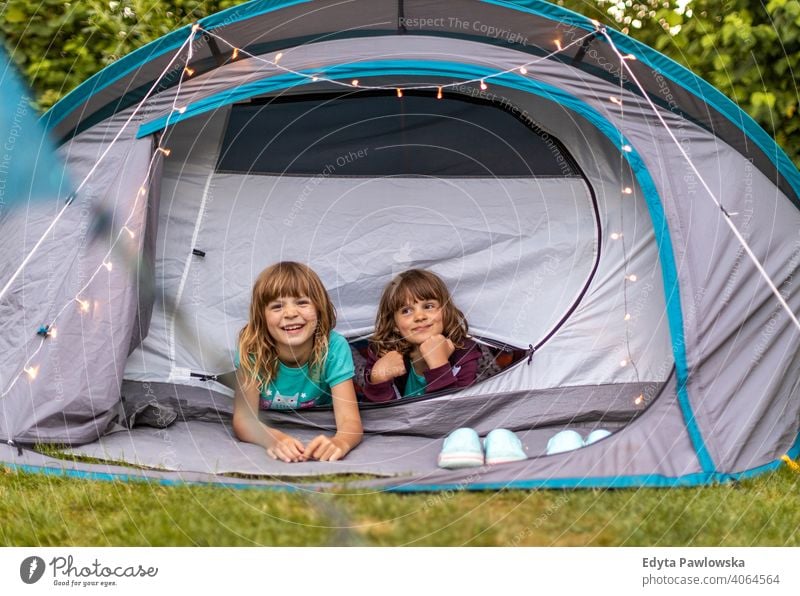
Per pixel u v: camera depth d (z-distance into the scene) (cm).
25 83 430
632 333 308
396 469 262
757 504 245
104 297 279
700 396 260
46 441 271
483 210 328
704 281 264
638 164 274
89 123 292
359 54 282
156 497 246
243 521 235
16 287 287
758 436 264
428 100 328
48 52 432
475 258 327
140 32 430
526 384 306
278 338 289
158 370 312
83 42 434
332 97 328
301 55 283
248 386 292
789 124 393
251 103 325
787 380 274
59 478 258
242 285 325
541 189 324
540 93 282
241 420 288
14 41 430
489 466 253
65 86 430
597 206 317
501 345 317
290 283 288
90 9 434
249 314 301
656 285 308
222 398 309
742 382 264
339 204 333
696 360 260
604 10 415
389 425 295
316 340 291
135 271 282
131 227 280
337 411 287
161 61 286
